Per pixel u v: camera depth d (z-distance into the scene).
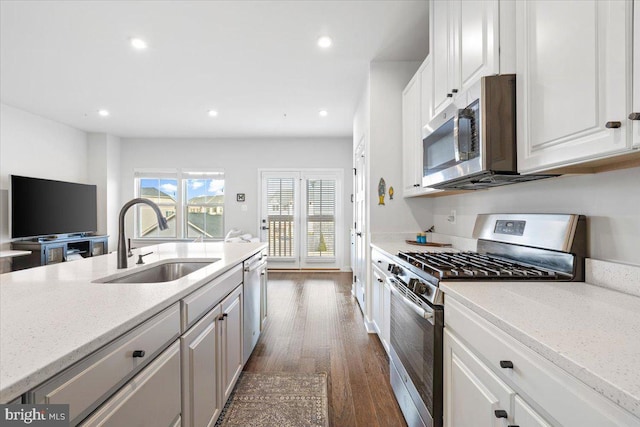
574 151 0.99
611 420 0.55
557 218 1.38
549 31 1.09
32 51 2.93
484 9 1.42
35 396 0.59
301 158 6.34
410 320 1.60
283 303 4.00
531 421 0.74
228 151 6.38
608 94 0.86
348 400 1.93
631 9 0.79
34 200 4.60
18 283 1.27
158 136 6.25
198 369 1.34
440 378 1.27
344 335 2.95
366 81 3.39
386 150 3.04
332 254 6.32
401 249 2.41
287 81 3.64
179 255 2.21
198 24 2.52
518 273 1.34
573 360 0.62
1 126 4.41
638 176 1.09
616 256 1.18
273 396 1.97
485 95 1.32
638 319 0.86
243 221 6.36
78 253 5.25
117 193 6.26
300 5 2.29
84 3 2.25
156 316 1.01
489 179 1.58
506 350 0.85
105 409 0.77
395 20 2.48
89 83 3.69
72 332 0.75
